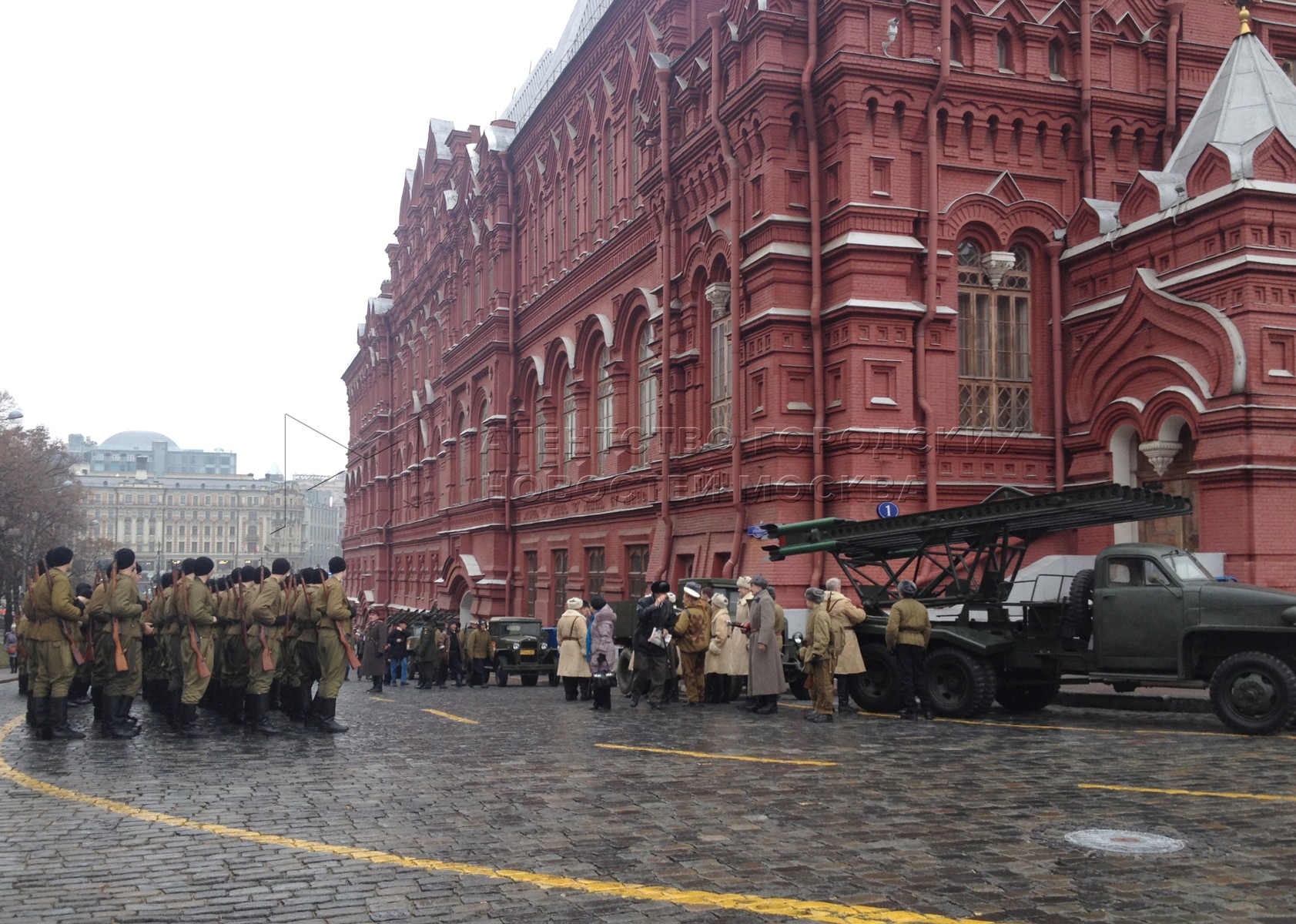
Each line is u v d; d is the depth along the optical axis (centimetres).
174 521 18925
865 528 1619
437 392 4956
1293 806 834
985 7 2209
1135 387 2019
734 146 2242
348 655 1427
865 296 2034
